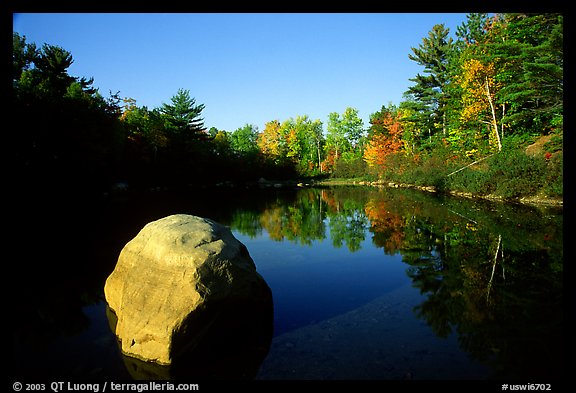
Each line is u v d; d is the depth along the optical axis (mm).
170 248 4754
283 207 20875
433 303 5617
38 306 6160
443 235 10797
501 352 4035
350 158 57750
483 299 5668
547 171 16547
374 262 8297
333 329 4828
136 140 36219
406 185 35812
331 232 12336
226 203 23844
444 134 34656
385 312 5344
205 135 45688
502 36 22203
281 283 7012
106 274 8078
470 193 21688
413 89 39156
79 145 22984
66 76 27922
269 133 61094
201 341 4398
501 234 10398
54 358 4320
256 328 4969
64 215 18047
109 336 4883
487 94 23000
